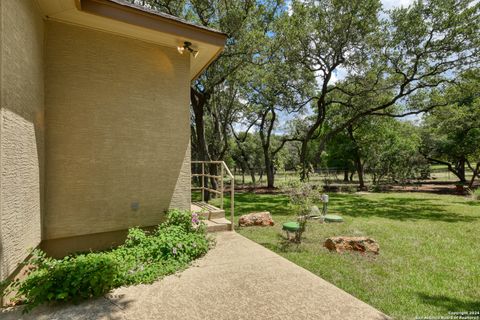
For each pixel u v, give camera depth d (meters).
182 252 3.20
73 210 3.45
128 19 3.44
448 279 3.30
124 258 2.94
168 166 4.15
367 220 7.07
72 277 2.27
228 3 8.88
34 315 2.00
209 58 4.84
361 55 11.28
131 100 3.86
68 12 3.18
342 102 13.38
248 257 3.31
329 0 10.99
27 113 2.65
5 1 2.15
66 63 3.41
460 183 18.48
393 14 10.59
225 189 16.30
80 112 3.49
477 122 14.02
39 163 3.03
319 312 2.11
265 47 9.55
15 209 2.33
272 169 17.66
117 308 2.12
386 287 3.04
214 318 2.00
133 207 3.86
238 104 14.95
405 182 19.20
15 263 2.32
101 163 3.63
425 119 18.19
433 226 6.39
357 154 18.02
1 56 2.07
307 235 5.41
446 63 10.41
